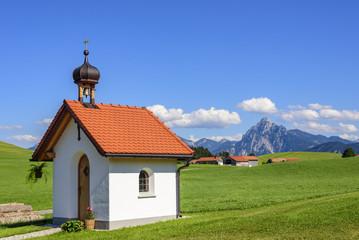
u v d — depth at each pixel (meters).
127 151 18.94
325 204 20.33
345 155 142.75
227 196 38.09
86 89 22.16
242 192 42.78
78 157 21.19
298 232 14.59
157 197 20.56
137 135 20.77
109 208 18.80
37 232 19.20
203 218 20.72
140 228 18.27
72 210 21.11
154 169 20.59
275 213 19.38
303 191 40.22
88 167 20.62
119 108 22.91
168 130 22.52
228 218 19.23
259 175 74.44
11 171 71.06
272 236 14.30
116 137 19.78
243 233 15.14
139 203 19.83
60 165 21.75
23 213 24.58
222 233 15.45
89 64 22.02
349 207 18.23
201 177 73.62
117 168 19.20
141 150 19.58
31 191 47.66
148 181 20.66
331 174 68.75
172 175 21.33
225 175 77.31
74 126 20.97
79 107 20.97
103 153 18.22
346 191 34.91
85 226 19.11
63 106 20.94
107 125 20.55
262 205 27.61
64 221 21.31
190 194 42.03
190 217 21.83
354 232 14.05
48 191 47.59
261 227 15.89
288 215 17.81
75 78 21.91
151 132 21.64
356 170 71.62
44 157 22.66
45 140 21.58
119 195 19.16
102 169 19.25
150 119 22.98
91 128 19.67
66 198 21.27
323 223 15.62
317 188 43.28
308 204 21.58
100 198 19.20
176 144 21.47
